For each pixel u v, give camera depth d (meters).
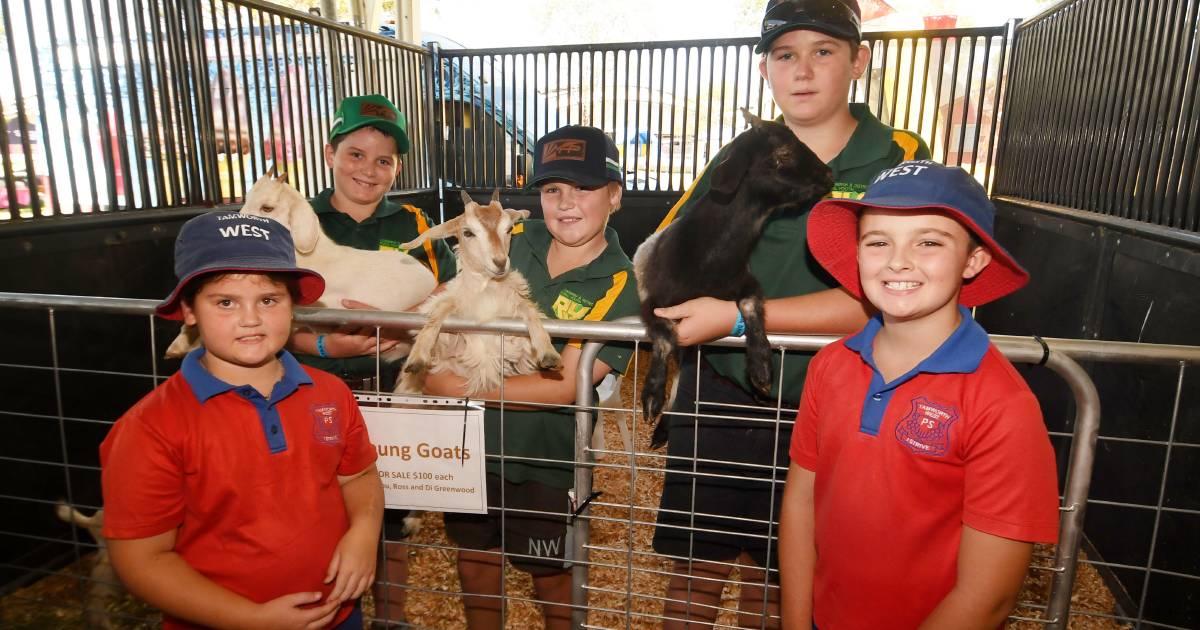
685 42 6.49
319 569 1.84
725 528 2.59
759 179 2.31
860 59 2.62
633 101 7.64
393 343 2.67
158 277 3.78
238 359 1.74
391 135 3.38
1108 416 3.52
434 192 7.24
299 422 1.84
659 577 3.53
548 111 7.07
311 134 5.25
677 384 2.74
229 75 4.54
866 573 1.65
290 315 1.84
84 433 3.43
